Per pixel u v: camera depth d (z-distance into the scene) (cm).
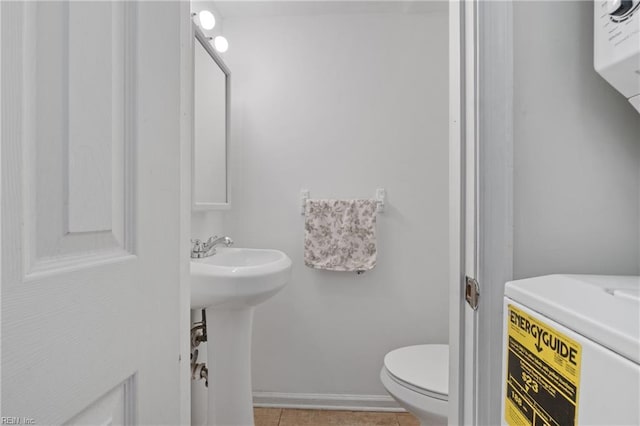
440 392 107
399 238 173
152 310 46
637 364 24
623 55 43
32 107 30
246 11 171
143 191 44
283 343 175
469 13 54
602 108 54
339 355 174
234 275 102
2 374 26
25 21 29
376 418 166
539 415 36
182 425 57
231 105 174
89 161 36
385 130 173
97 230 37
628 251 53
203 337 129
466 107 56
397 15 172
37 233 30
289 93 175
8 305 27
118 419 40
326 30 174
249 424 125
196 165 132
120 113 41
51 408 30
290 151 175
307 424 161
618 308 32
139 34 43
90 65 36
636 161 53
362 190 174
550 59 54
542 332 36
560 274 51
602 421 27
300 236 175
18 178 28
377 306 173
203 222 147
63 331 31
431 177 172
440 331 172
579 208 54
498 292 52
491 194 52
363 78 173
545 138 54
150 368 45
